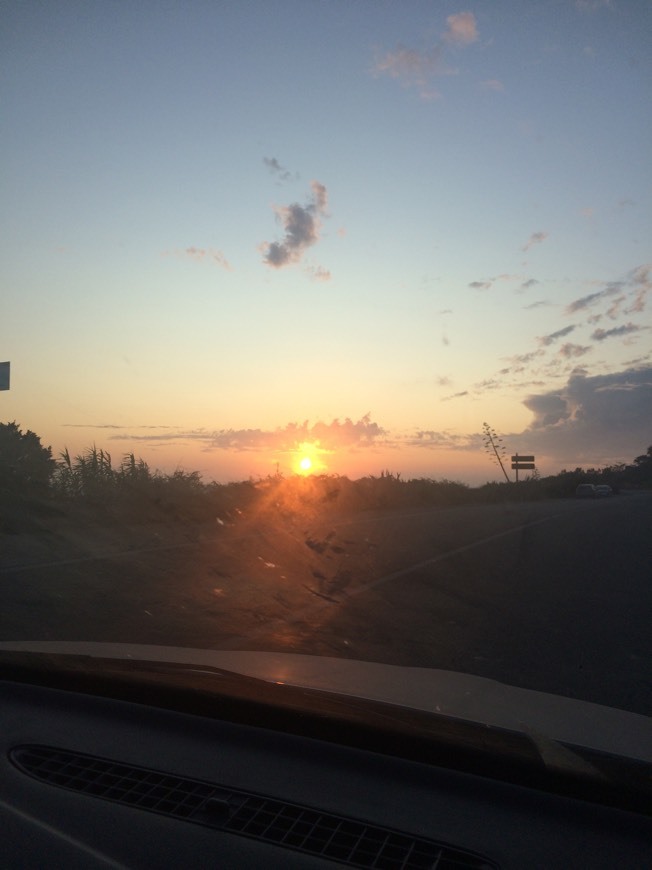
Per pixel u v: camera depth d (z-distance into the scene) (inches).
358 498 1433.3
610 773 100.7
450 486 2011.6
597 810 99.1
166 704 126.5
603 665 306.8
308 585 498.9
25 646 166.1
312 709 116.7
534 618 407.8
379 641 344.8
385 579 535.2
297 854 93.5
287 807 102.0
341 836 96.3
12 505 827.4
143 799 105.3
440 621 395.2
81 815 101.9
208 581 498.6
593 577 571.2
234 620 382.0
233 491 1148.5
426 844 94.7
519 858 92.4
